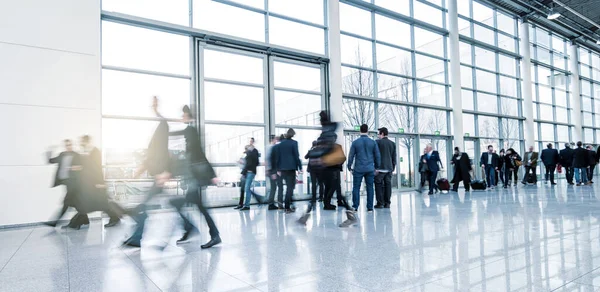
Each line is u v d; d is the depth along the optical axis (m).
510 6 17.77
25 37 6.74
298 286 2.69
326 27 11.84
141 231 4.29
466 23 16.48
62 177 5.98
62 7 7.14
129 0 8.49
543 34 21.05
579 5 18.03
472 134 16.61
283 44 10.91
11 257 3.89
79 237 5.14
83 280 2.98
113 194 8.01
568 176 14.25
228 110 9.74
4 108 6.48
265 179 10.29
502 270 2.96
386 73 13.34
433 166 11.61
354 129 12.50
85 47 7.32
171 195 4.57
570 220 5.36
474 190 12.93
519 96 19.14
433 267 3.10
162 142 4.17
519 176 18.88
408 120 14.12
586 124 23.86
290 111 10.92
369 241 4.27
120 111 8.22
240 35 10.14
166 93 8.89
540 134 20.61
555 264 3.09
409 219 5.97
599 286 2.52
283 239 4.54
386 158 7.84
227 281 2.86
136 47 8.57
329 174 6.20
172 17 9.05
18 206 6.47
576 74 22.44
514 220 5.52
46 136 6.81
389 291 2.54
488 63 17.64
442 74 15.34
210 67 9.57
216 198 9.35
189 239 4.69
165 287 2.74
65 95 7.04
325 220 6.15
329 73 11.62
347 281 2.78
